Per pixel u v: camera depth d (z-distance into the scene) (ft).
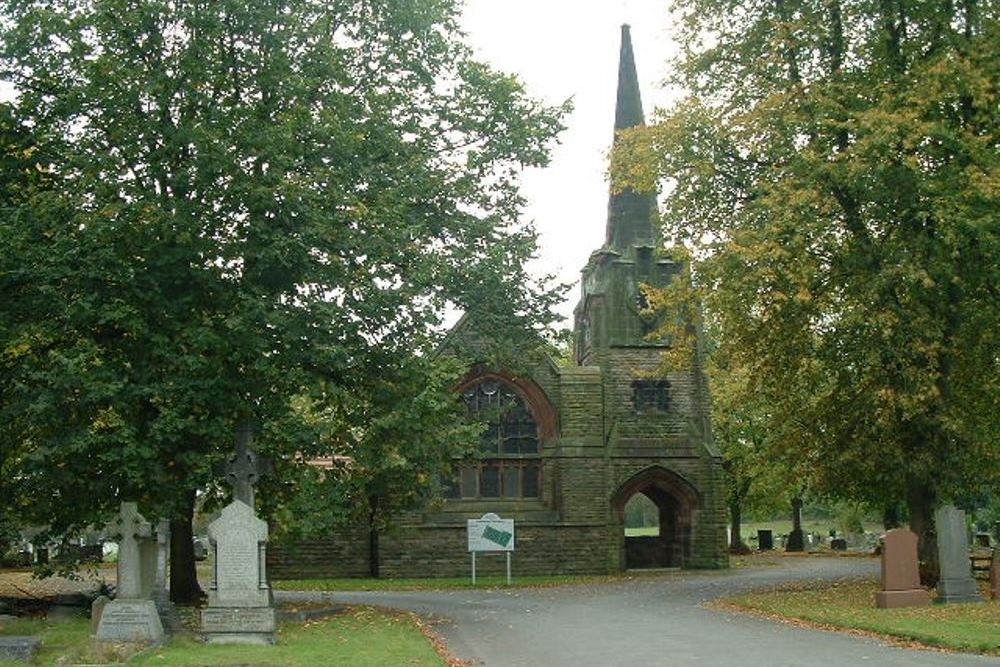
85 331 64.49
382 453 70.18
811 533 248.11
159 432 60.80
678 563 132.67
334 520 68.54
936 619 62.34
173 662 47.88
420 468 74.74
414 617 70.69
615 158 90.84
